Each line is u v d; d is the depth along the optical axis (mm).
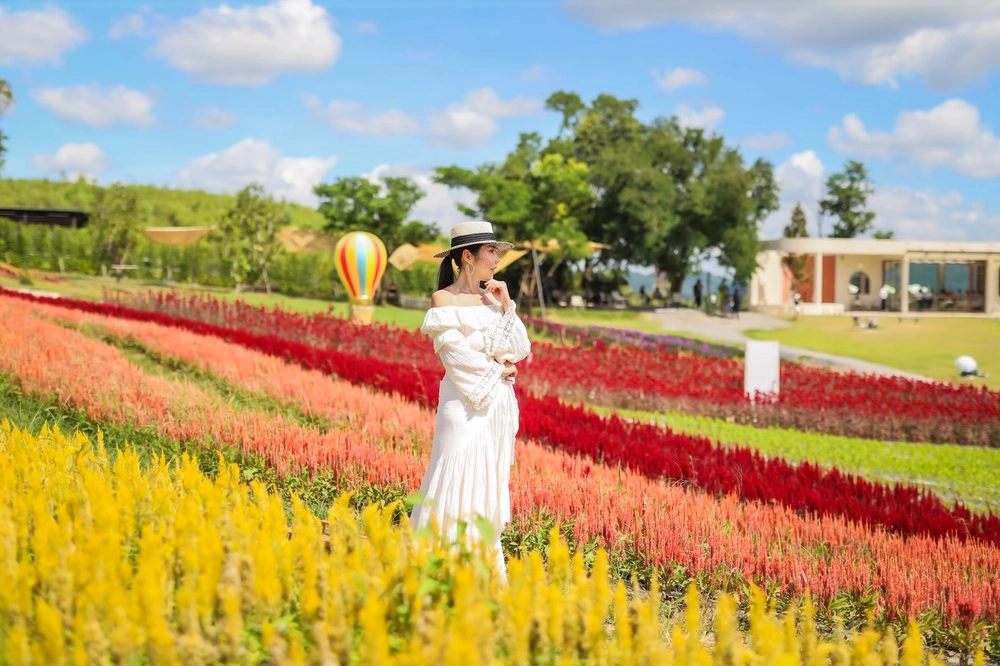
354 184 38000
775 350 15500
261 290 40219
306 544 2680
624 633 2420
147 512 3199
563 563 2785
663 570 5070
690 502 5984
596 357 19578
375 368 12055
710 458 7949
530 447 7465
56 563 2480
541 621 2377
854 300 49094
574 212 43156
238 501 3240
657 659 2330
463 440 3883
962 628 4535
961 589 4684
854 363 26781
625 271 47969
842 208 57094
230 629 2236
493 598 2553
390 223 38000
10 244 38031
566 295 46594
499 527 3906
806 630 2703
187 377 11312
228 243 39750
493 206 38188
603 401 15312
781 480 7242
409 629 2400
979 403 16562
